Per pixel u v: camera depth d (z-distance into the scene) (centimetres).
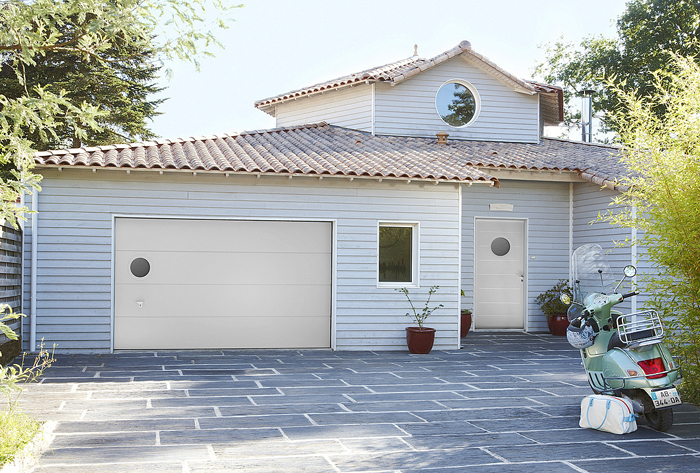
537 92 1617
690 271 713
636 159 768
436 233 1198
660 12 2703
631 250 1260
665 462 517
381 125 1548
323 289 1165
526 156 1430
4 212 466
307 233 1161
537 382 866
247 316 1135
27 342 1048
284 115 1812
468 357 1096
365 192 1172
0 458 448
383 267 1197
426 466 500
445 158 1316
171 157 1127
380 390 800
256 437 573
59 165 1027
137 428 599
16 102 448
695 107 709
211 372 909
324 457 518
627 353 613
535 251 1467
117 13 458
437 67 1581
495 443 566
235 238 1134
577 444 566
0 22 461
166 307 1105
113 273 1081
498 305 1470
